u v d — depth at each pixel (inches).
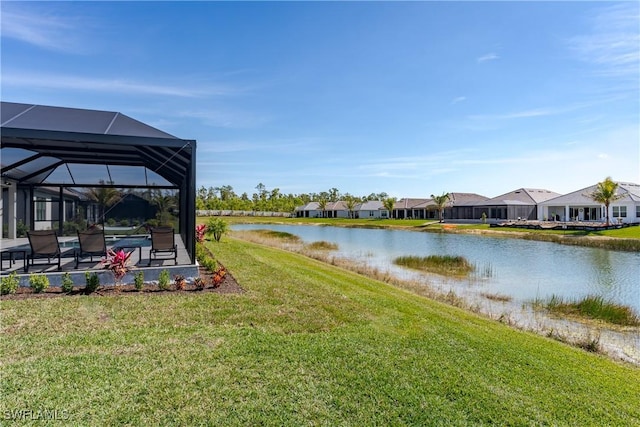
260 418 119.4
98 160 458.3
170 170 487.8
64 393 127.0
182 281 275.0
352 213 2591.0
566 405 144.3
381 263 647.1
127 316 206.2
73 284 259.8
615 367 203.8
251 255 514.9
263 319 214.5
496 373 166.9
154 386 134.3
